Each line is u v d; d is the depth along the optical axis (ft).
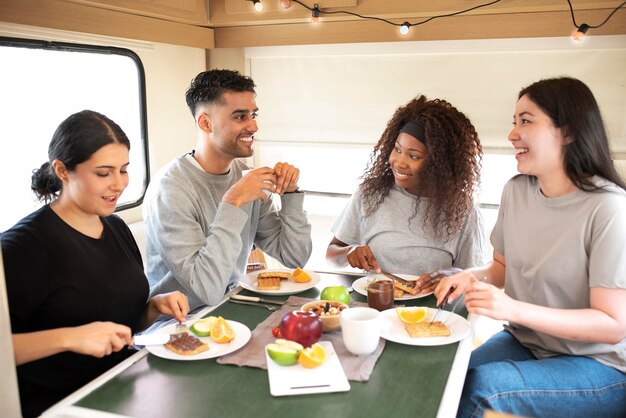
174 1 8.17
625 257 4.78
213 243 5.53
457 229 6.42
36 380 4.56
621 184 5.21
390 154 6.63
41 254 4.46
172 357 4.16
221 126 6.15
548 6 7.59
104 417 3.42
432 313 5.10
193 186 6.17
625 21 7.61
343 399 3.66
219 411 3.51
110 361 4.97
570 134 5.12
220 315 5.14
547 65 8.85
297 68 10.22
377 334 4.22
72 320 4.57
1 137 6.68
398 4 8.05
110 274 4.83
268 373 3.97
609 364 5.01
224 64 10.32
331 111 10.19
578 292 5.16
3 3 6.01
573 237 5.10
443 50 9.26
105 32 7.30
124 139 4.74
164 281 6.16
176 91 9.47
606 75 8.61
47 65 7.17
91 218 4.84
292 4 8.44
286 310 5.19
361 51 9.73
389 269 6.60
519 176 5.89
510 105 9.16
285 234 6.63
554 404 4.73
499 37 8.16
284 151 10.93
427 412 3.52
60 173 4.63
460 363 4.18
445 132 6.24
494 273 6.10
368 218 6.80
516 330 5.78
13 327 4.41
